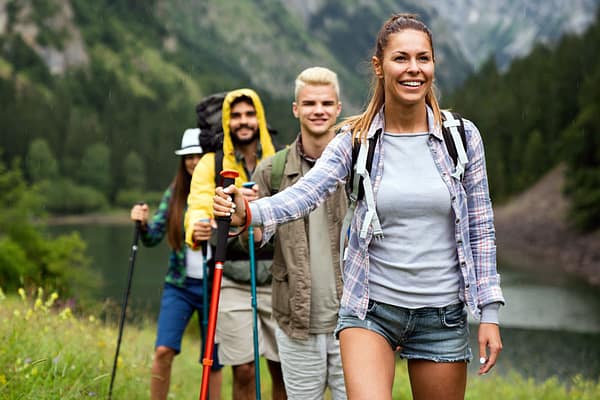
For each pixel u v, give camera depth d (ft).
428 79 10.74
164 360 18.48
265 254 17.10
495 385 32.24
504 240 224.74
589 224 205.26
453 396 11.02
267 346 17.10
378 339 10.73
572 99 322.75
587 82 274.77
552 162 308.81
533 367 55.42
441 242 10.75
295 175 15.02
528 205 274.77
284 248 14.48
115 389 18.43
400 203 10.61
